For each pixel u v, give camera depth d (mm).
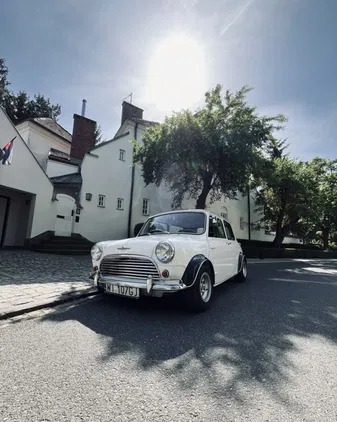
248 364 2463
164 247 3715
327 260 19359
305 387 2090
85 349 2680
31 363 2355
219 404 1832
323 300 5258
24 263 7598
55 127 20016
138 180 16484
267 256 17500
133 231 15656
